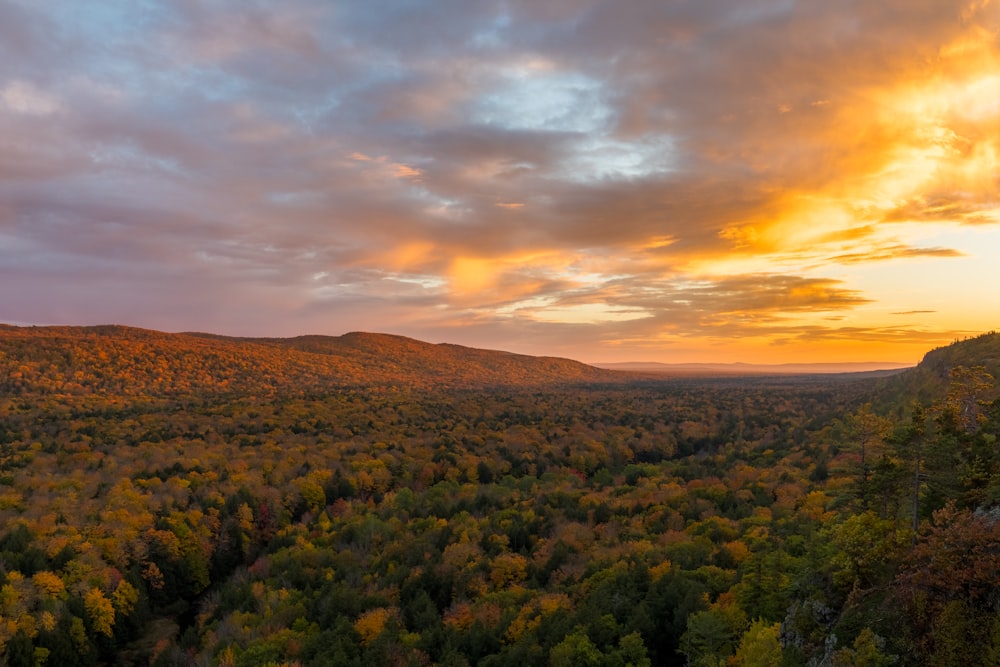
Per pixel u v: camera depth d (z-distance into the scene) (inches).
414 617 3016.7
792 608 1813.5
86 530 4116.6
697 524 3897.6
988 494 1647.4
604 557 3454.7
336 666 2534.5
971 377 3243.1
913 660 1321.4
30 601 3248.0
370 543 4271.7
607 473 6515.8
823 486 4293.8
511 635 2679.6
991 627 1240.8
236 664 2701.8
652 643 2338.8
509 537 4160.9
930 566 1455.5
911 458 1851.6
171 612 3971.5
